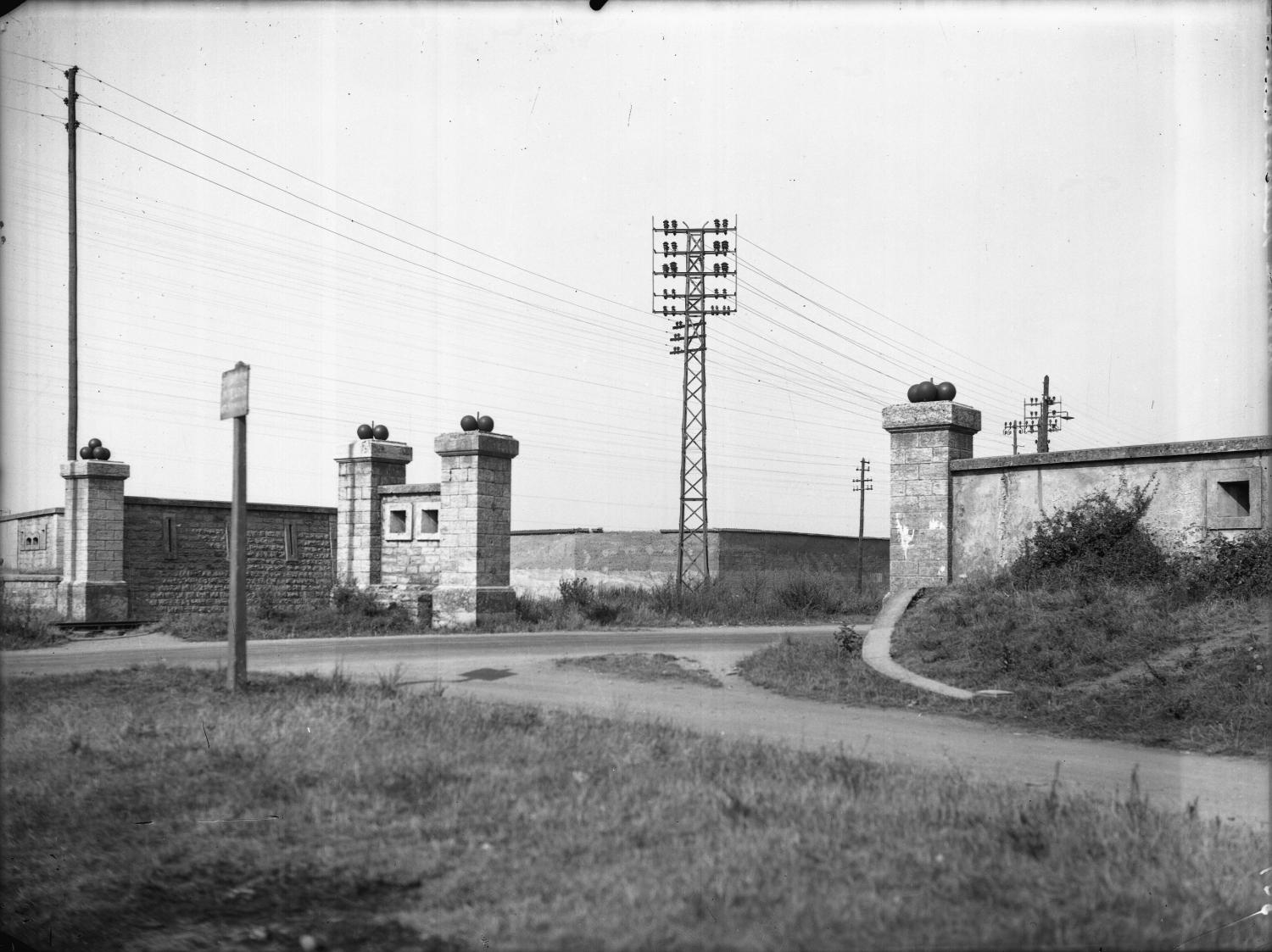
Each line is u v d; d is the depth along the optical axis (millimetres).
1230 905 4285
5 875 5184
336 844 5523
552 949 3982
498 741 7867
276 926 4535
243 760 7281
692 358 35750
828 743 8516
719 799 5945
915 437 15906
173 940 4414
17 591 23109
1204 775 7469
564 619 22203
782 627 24109
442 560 21562
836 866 4762
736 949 3871
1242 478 12930
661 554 41688
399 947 4199
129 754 7570
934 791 6242
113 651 16375
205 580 24953
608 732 8312
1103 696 10078
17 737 8109
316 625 20719
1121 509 13812
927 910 4211
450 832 5645
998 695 10617
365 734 8039
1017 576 14266
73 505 22938
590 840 5371
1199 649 10797
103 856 5441
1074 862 4883
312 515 27031
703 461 34938
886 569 50625
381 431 25141
